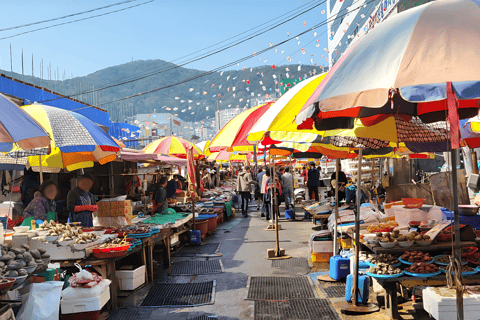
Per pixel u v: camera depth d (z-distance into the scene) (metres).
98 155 8.57
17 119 4.24
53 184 7.15
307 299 5.85
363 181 16.69
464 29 2.55
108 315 5.43
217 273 7.69
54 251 5.60
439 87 2.56
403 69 2.46
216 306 5.75
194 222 11.38
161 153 12.66
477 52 2.40
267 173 15.66
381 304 5.45
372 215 7.12
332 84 2.85
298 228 13.02
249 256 9.09
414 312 4.90
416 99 2.58
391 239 5.25
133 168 15.05
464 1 2.85
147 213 12.23
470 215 6.19
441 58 2.42
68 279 5.55
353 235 6.33
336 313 5.23
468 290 4.28
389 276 4.67
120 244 6.00
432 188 8.17
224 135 7.38
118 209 8.23
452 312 4.00
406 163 15.45
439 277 4.62
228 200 17.39
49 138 4.69
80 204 7.62
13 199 11.20
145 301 6.09
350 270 6.46
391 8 20.58
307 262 8.22
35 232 5.73
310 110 3.37
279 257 8.73
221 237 12.17
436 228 5.50
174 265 8.59
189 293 6.44
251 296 6.09
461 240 5.29
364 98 2.63
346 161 27.05
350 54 3.04
